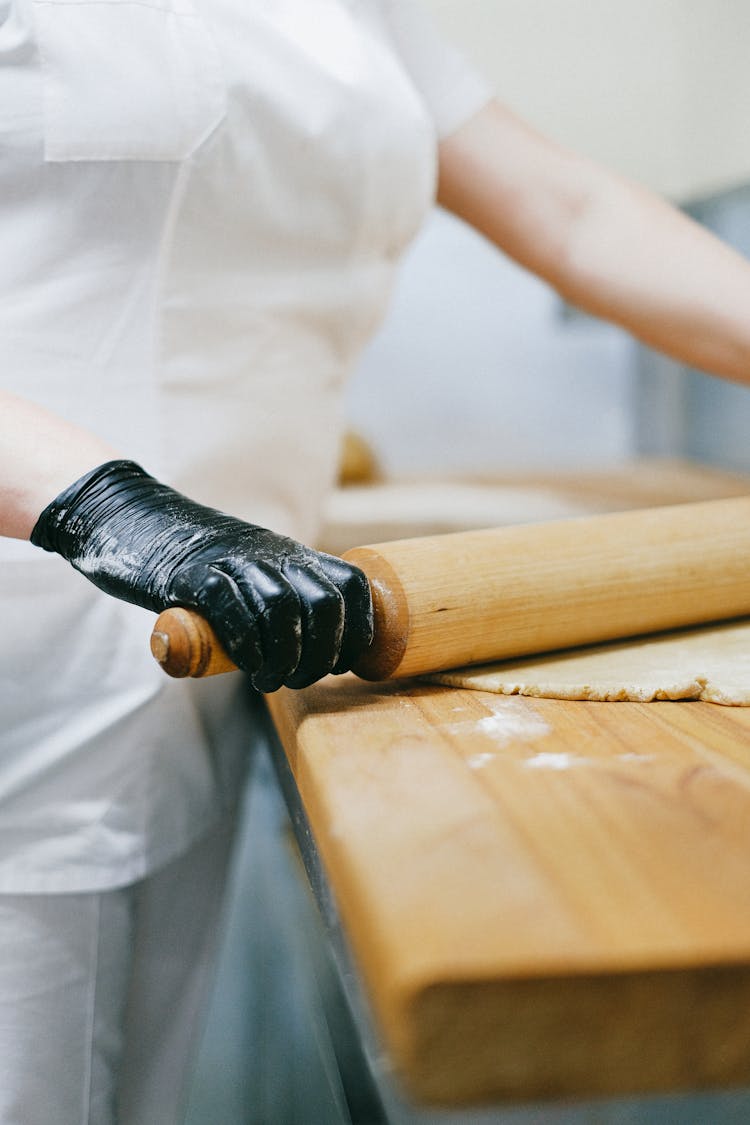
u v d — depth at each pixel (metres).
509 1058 0.27
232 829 0.93
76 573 0.72
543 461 2.82
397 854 0.35
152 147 0.70
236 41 0.74
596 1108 0.69
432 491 2.12
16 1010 0.75
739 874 0.33
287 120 0.75
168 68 0.70
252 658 0.48
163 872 0.84
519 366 2.78
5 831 0.75
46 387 0.72
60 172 0.70
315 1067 1.13
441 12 1.99
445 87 0.94
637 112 2.01
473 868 0.34
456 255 2.71
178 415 0.76
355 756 0.47
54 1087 0.78
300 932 1.12
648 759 0.46
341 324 0.87
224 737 0.86
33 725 0.74
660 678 0.59
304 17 0.81
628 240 0.93
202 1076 1.51
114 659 0.74
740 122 1.70
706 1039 0.27
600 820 0.38
